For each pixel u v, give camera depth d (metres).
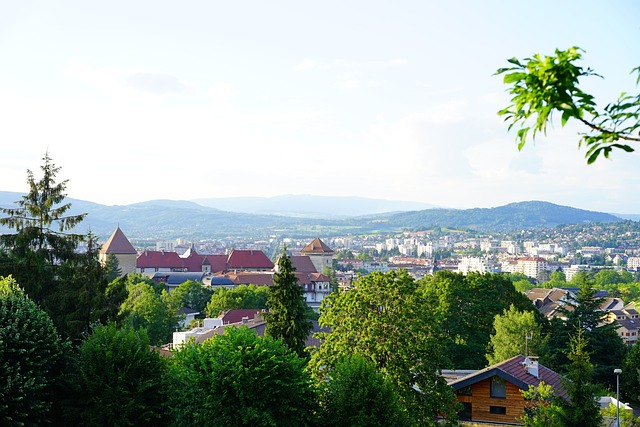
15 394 31.11
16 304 34.97
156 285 197.25
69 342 35.06
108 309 55.22
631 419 50.50
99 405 32.81
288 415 32.72
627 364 78.62
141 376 34.12
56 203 56.88
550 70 9.30
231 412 31.78
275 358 32.78
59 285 54.69
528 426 40.44
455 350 82.62
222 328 80.69
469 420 49.97
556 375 54.12
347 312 43.31
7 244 54.53
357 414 33.47
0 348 31.64
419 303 43.81
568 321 85.56
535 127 9.41
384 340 41.84
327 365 42.25
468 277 90.25
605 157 9.48
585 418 36.62
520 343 72.19
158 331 115.62
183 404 33.25
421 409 41.38
